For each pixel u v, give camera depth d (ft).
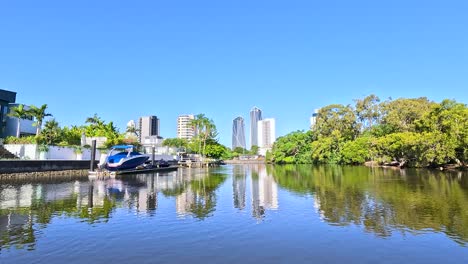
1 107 201.26
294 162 370.94
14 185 101.45
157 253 35.06
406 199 69.97
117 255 34.30
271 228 46.03
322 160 303.27
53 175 140.36
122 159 162.91
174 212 57.98
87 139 213.25
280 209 60.70
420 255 34.30
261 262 32.40
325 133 315.78
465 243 38.19
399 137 201.36
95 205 65.00
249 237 41.34
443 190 84.23
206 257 33.83
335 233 43.11
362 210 58.39
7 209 59.98
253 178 142.72
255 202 69.46
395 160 232.53
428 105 233.35
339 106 305.94
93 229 45.19
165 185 108.37
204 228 46.06
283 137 395.14
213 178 143.64
